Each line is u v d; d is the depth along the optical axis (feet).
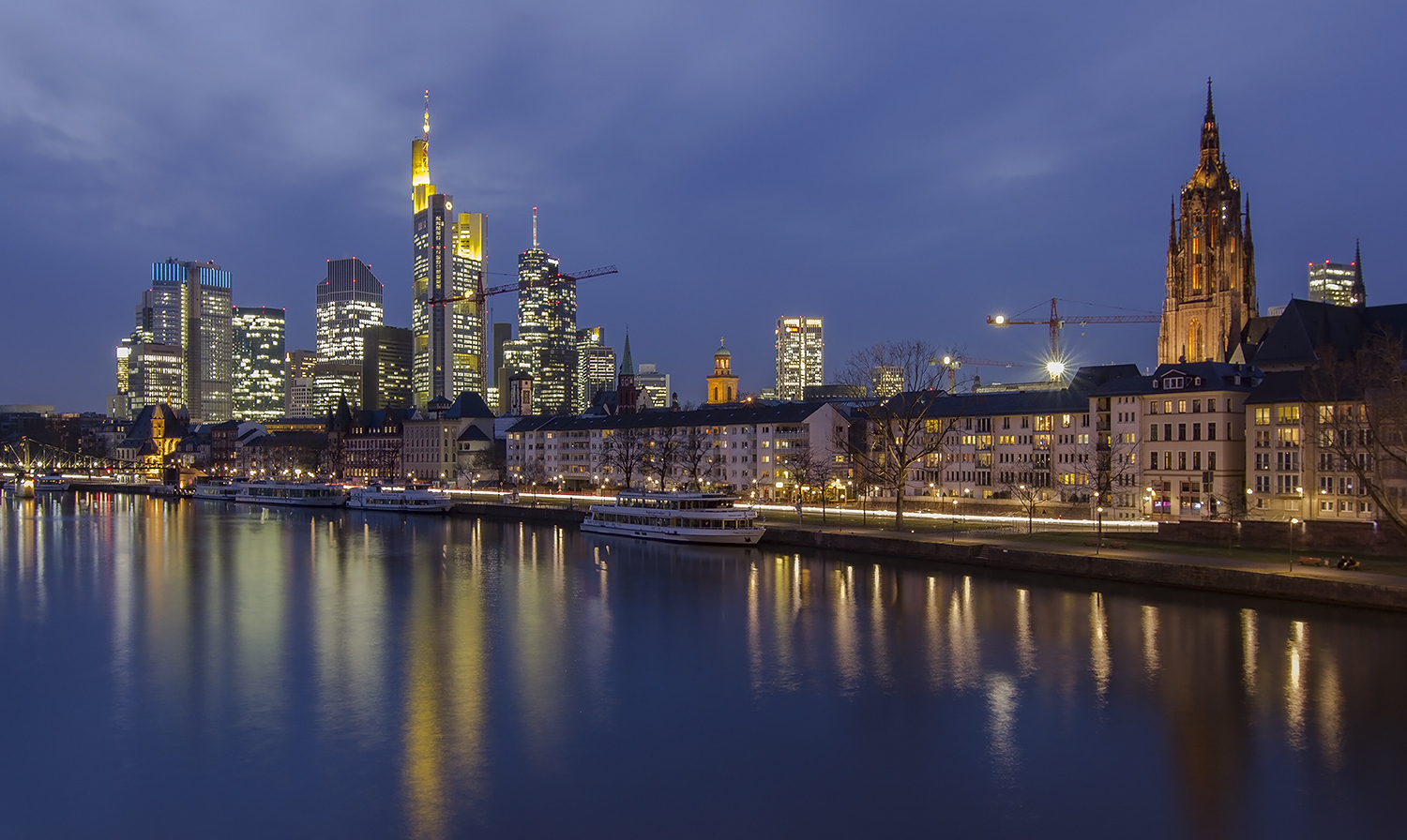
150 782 166.40
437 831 148.36
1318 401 395.55
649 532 508.12
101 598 332.39
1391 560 315.99
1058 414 565.12
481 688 219.00
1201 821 150.71
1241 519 424.05
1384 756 175.22
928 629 271.90
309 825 150.41
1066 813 153.79
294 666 238.27
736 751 179.83
